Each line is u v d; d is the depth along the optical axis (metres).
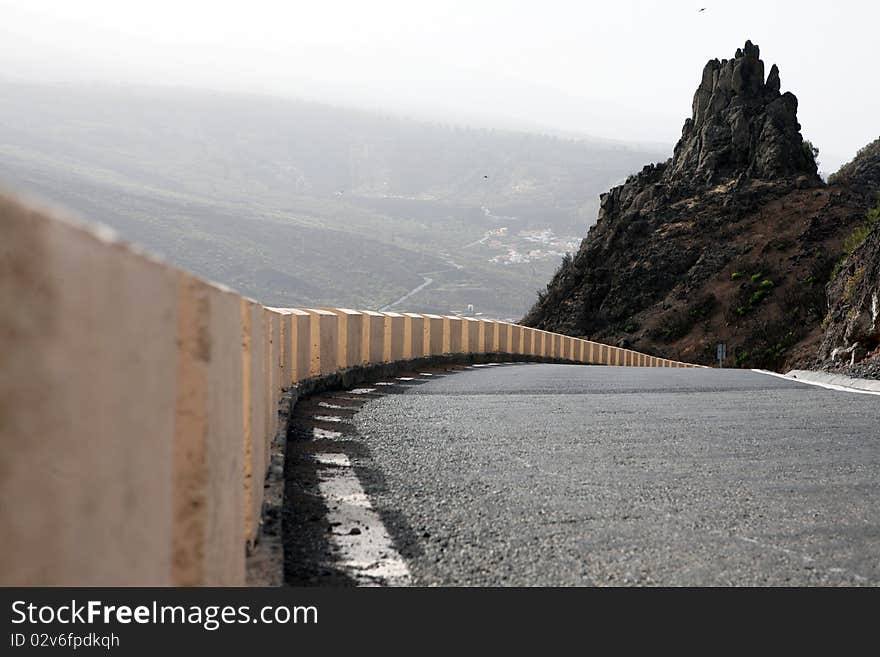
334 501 7.35
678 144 88.75
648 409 14.02
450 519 6.73
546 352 41.41
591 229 88.06
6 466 1.41
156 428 2.46
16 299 1.44
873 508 7.01
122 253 2.06
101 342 1.87
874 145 85.00
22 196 1.52
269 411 8.48
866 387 19.34
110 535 1.95
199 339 3.13
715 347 62.59
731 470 8.61
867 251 27.39
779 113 81.38
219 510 3.60
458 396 16.48
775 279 66.00
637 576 5.36
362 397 15.88
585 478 8.26
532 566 5.57
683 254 74.38
